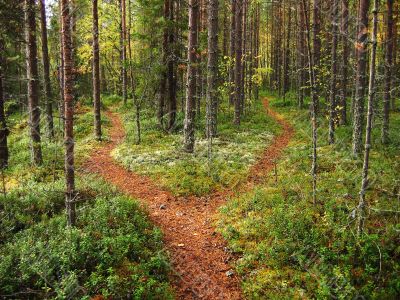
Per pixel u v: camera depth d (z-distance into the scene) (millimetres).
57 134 25109
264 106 42562
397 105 35562
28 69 17672
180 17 24750
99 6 33656
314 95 11219
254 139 23719
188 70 18906
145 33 24719
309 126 26516
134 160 18969
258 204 12312
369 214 10367
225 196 14438
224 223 11758
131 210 11758
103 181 15945
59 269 8227
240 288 8773
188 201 14188
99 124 24812
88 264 8570
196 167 17375
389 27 20125
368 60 24531
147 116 30750
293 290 8266
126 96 42531
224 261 9836
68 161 10008
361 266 8648
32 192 12562
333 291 8078
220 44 41781
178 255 10062
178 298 8406
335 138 20688
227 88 32312
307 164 16734
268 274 8914
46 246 8930
